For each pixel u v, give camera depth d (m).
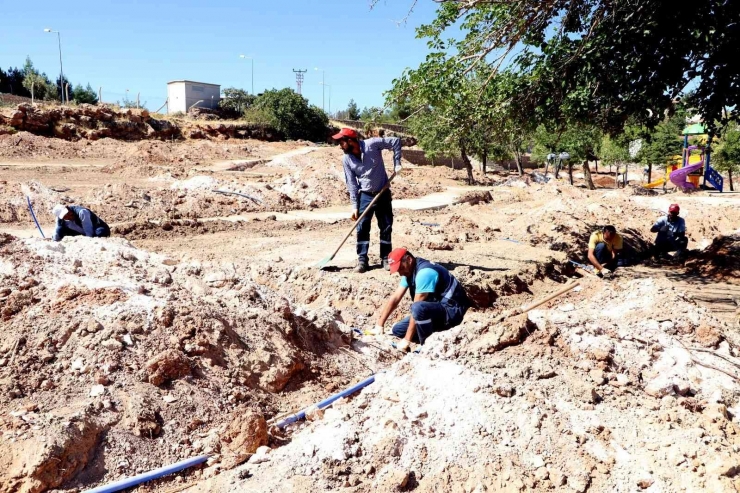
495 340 4.32
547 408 3.79
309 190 18.42
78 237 5.92
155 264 5.77
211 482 3.46
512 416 3.71
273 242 11.21
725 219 15.05
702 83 9.07
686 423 3.76
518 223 13.23
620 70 9.31
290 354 4.89
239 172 27.25
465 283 7.96
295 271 8.26
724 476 3.27
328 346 5.45
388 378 4.26
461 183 28.84
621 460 3.48
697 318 5.09
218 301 5.16
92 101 47.28
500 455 3.48
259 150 36.38
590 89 10.03
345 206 17.98
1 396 3.68
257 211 16.16
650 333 4.66
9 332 4.13
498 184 30.31
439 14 9.95
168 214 14.46
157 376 4.08
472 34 10.19
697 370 4.31
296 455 3.59
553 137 32.28
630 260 11.77
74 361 4.04
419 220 14.02
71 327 4.21
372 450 3.54
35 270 4.85
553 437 3.58
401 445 3.58
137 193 15.18
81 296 4.57
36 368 3.94
